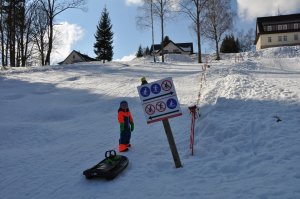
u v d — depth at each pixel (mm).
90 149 9789
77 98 19594
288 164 6504
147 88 7383
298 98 11008
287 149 7250
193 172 7000
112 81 24219
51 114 16047
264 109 10211
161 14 45469
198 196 5777
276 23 75562
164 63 37438
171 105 7266
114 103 17219
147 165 7715
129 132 9188
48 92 22328
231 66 28625
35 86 24406
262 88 12906
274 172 6262
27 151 10336
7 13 41969
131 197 6113
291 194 5254
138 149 9094
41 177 7746
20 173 8180
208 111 10867
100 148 9789
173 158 7406
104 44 71438
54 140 11680
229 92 12750
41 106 17969
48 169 8281
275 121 9008
